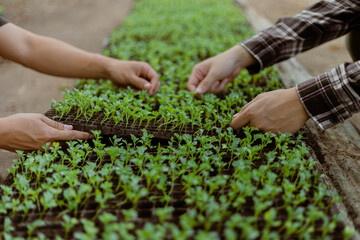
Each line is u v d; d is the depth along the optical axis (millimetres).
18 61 1355
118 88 1432
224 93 1426
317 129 1334
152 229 854
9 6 3311
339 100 1062
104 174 996
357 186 1140
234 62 1337
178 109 1189
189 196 987
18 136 1075
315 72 1817
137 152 1107
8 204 941
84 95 1229
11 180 1040
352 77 1042
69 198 952
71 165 1079
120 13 3205
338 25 1289
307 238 875
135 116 1181
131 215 890
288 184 964
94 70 1367
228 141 1144
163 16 2742
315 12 1305
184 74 1540
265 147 1126
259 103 1105
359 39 1363
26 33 1363
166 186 1016
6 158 1280
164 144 1167
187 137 1105
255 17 2854
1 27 1309
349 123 1390
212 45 1890
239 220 876
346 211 1068
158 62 1730
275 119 1101
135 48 1855
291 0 3896
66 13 3154
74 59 1357
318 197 948
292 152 1085
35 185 1012
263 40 1326
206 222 918
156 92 1386
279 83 1499
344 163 1207
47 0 3645
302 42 1317
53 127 1120
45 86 1700
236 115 1163
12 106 1557
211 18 2693
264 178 1029
